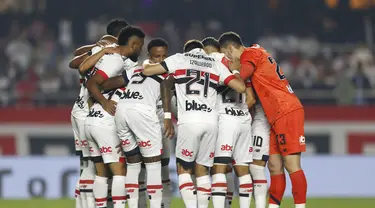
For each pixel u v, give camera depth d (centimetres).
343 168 4928
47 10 7406
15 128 5881
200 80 2716
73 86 6444
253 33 7350
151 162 2733
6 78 6531
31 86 6450
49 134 5894
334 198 4675
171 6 7425
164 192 2989
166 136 2703
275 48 7069
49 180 4806
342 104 6206
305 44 7256
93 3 7412
